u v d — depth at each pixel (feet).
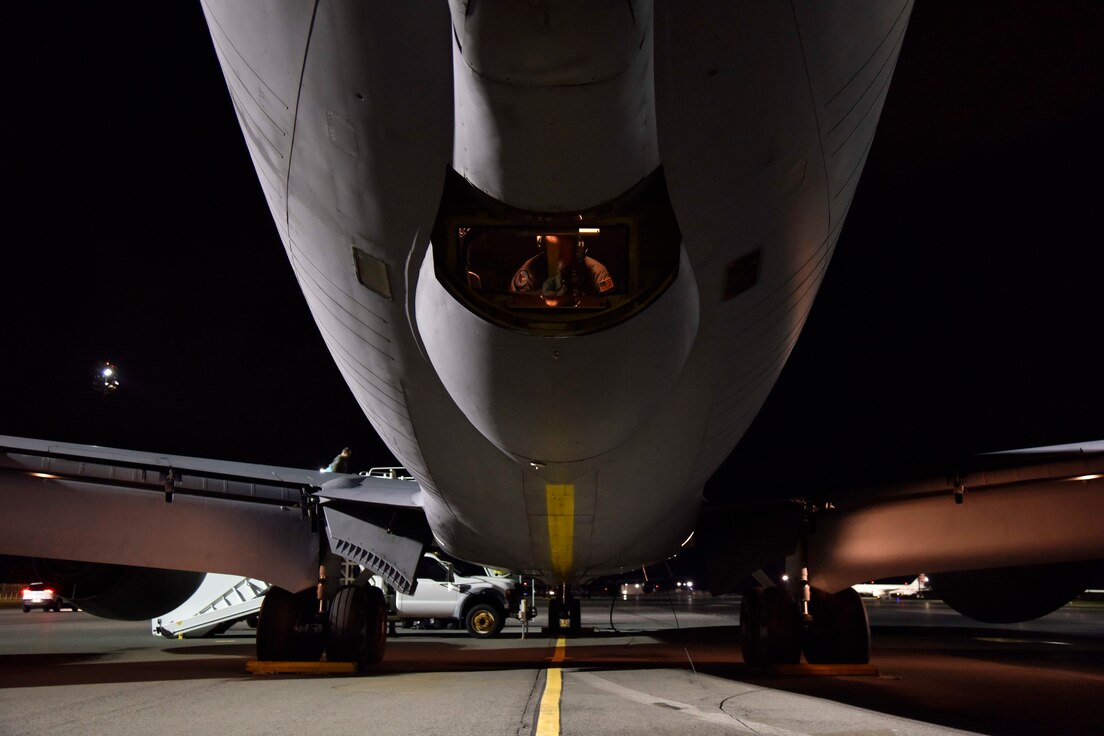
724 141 12.98
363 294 16.52
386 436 22.17
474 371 16.35
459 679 24.99
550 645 43.80
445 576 55.83
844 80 13.11
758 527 27.96
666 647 41.73
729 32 11.64
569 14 10.54
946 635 50.37
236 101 14.96
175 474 26.63
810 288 17.24
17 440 25.58
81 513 25.41
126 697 20.86
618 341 15.44
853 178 15.53
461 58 11.65
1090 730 15.66
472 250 15.61
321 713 17.95
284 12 12.32
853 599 27.30
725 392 18.57
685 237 14.49
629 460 19.54
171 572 31.42
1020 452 24.81
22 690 22.48
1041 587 30.58
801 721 16.70
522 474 20.26
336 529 27.91
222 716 17.61
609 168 13.04
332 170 14.21
